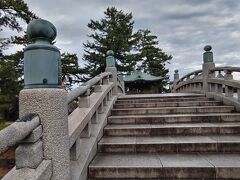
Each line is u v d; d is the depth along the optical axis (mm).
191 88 11180
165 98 8180
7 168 7594
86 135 4270
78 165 3244
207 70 8484
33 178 1918
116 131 5293
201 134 5113
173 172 3475
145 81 21906
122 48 25344
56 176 2264
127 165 3621
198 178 3426
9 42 12250
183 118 5891
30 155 2062
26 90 2271
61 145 2359
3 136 1589
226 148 4246
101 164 3697
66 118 2504
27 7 11328
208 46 8609
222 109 6484
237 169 3375
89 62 25953
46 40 2363
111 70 8445
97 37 26750
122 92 10922
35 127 2129
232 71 6773
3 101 9805
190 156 4035
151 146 4387
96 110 5047
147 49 31578
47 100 2268
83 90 3889
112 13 28594
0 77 9609
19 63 14391
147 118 5992
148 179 3502
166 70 32625
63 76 21938
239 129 5070
